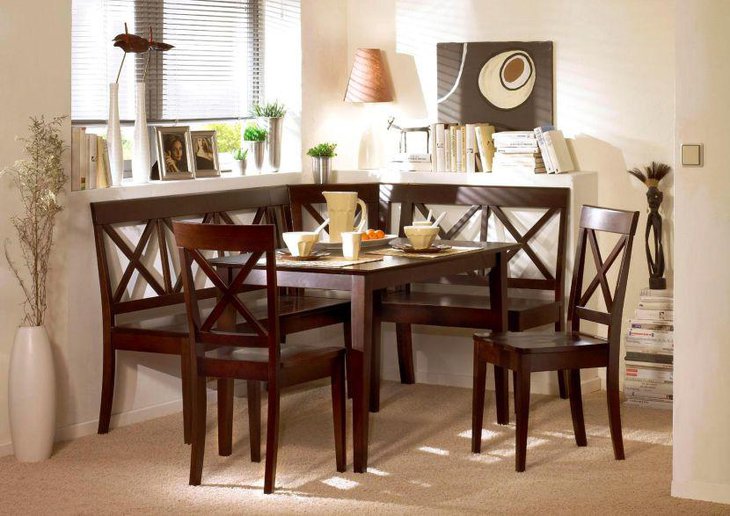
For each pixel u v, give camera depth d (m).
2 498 3.79
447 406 5.10
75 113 5.02
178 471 4.10
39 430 4.21
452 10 5.67
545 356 4.06
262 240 3.70
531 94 5.51
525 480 3.95
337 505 3.69
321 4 5.80
